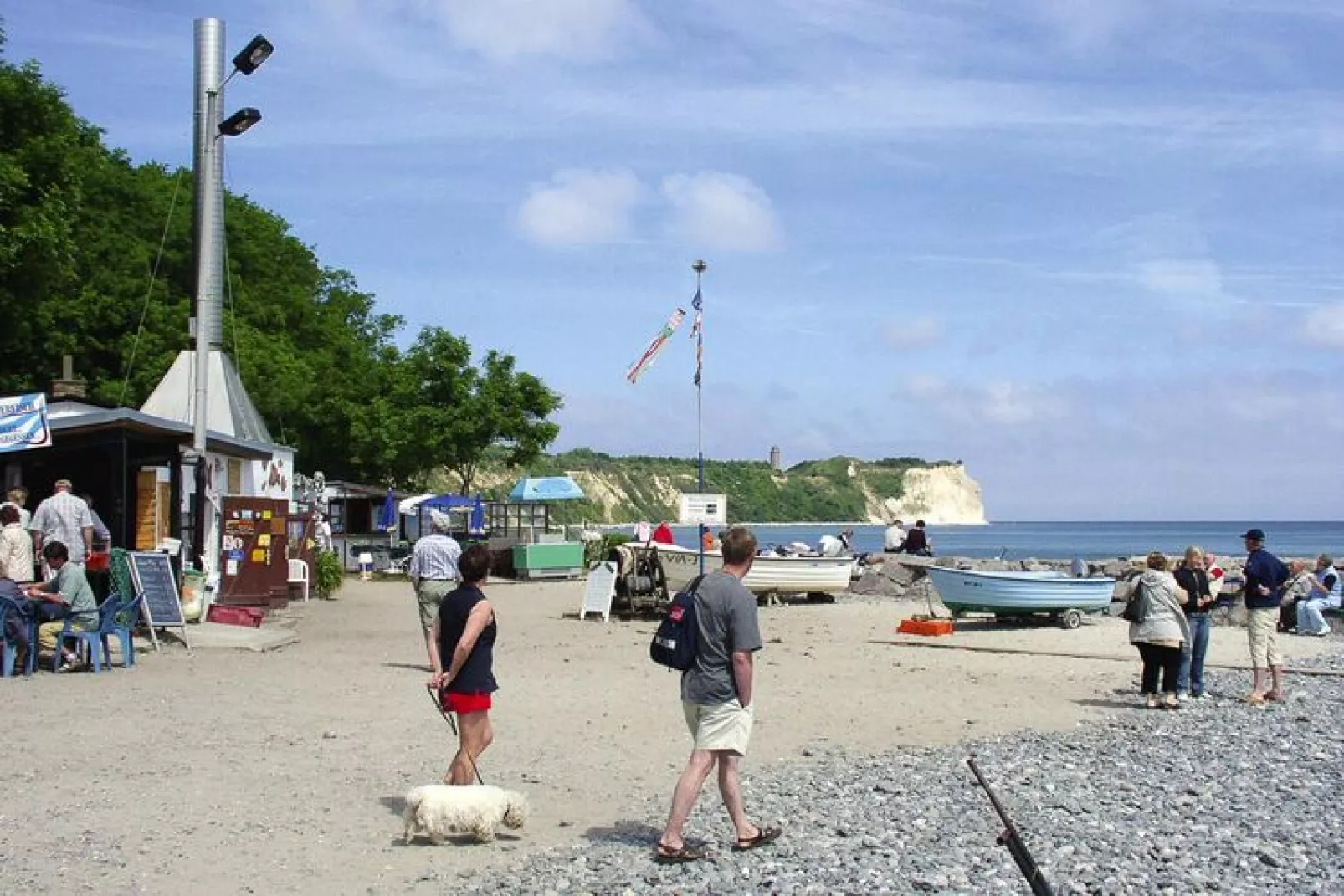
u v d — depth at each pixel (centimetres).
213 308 2908
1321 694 1739
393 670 1717
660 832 939
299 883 791
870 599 3372
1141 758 1278
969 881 826
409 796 883
